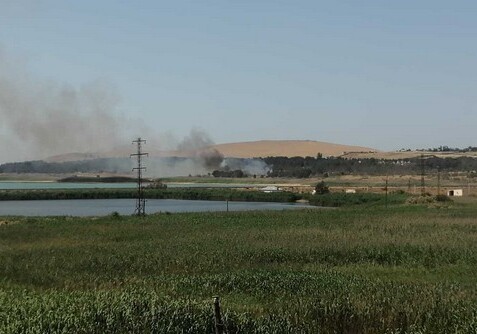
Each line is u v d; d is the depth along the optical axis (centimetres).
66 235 5709
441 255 3978
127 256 3994
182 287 2886
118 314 2000
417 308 2167
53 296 2383
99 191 18012
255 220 7319
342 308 2117
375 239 4800
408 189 16088
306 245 4419
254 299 2584
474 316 2028
